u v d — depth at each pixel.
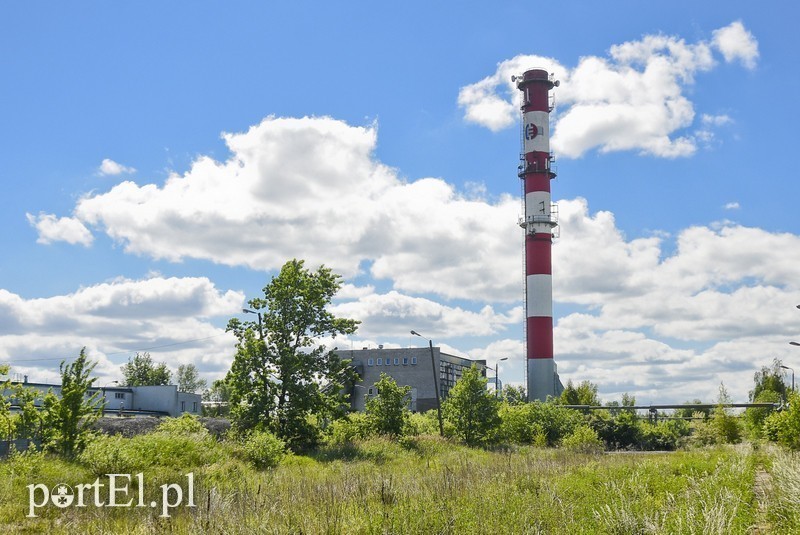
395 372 96.38
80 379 24.91
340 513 12.16
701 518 11.12
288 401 38.09
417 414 62.28
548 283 82.56
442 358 98.19
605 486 15.19
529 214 84.44
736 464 21.41
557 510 12.41
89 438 23.97
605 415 64.50
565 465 23.73
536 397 80.31
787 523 11.71
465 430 47.22
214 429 40.41
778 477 16.20
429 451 37.88
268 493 14.31
